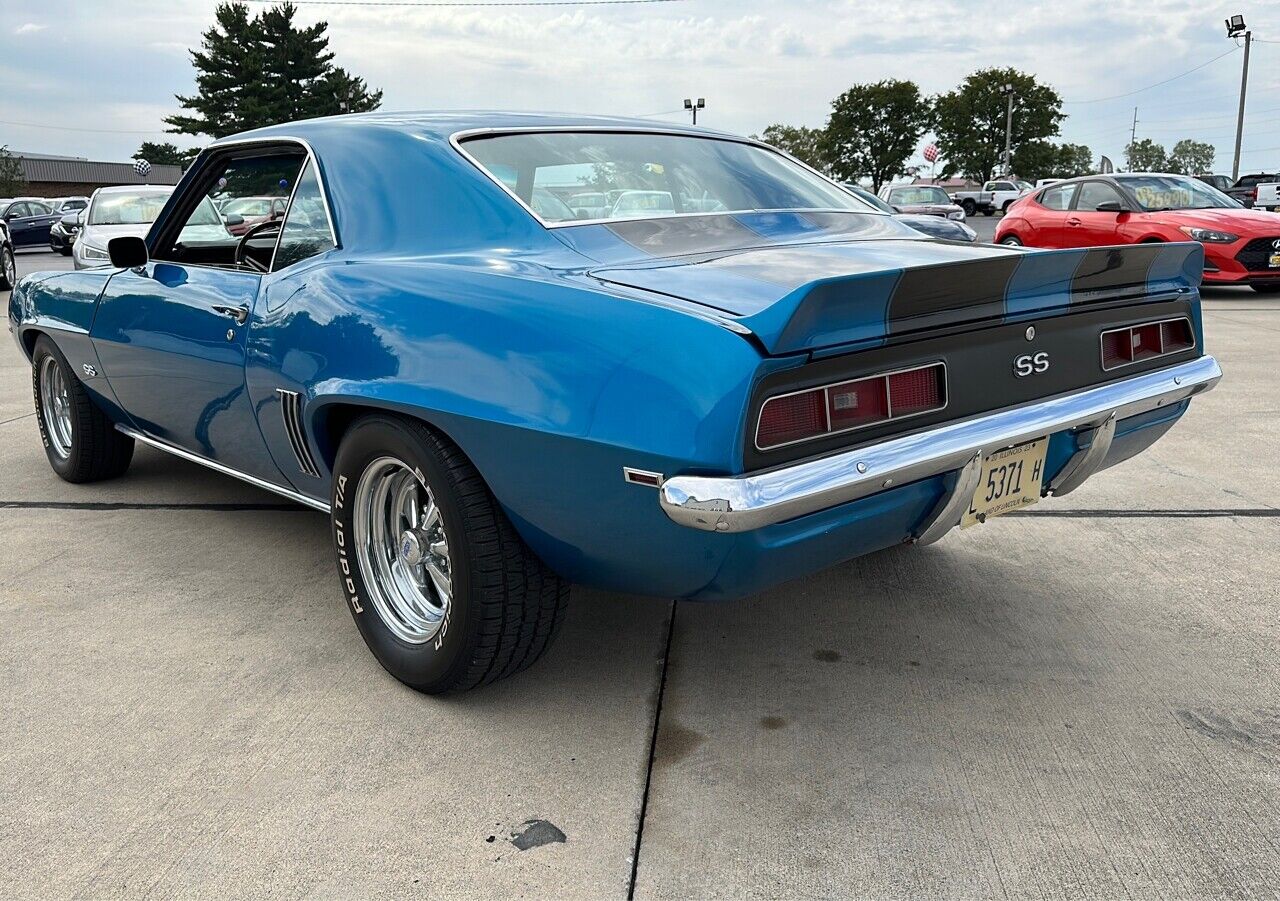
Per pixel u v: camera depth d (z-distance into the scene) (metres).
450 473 2.34
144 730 2.48
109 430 4.38
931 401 2.19
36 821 2.12
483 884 1.93
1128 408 2.58
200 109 60.12
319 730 2.48
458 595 2.41
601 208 2.66
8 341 9.22
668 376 1.94
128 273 3.70
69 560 3.62
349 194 2.81
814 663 2.83
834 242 2.66
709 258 2.42
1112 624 3.05
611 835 2.08
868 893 1.91
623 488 2.03
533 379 2.13
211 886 1.93
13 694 2.66
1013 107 78.31
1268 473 4.54
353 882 1.94
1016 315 2.30
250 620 3.12
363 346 2.48
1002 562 3.55
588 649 2.92
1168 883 1.92
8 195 53.12
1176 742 2.40
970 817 2.13
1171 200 12.04
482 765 2.33
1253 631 2.98
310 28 61.22
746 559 2.03
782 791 2.23
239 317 2.98
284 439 2.94
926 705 2.59
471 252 2.52
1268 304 10.80
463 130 2.81
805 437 1.99
